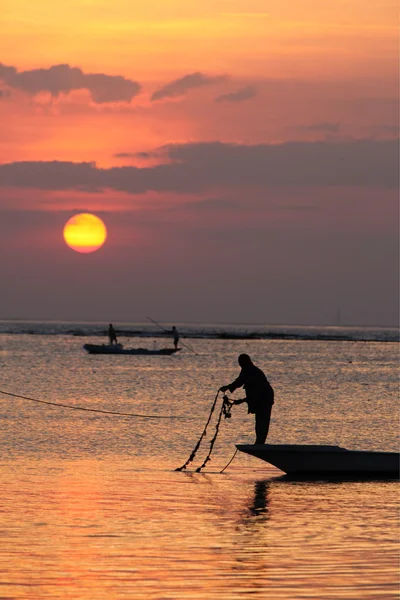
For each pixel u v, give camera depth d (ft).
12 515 152.15
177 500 168.96
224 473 206.08
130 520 149.59
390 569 119.24
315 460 205.77
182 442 261.03
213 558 124.77
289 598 106.93
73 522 147.43
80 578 114.93
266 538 136.98
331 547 131.23
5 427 287.28
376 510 161.17
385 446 267.59
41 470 201.98
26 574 116.47
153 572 117.60
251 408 214.90
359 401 443.73
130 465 214.28
